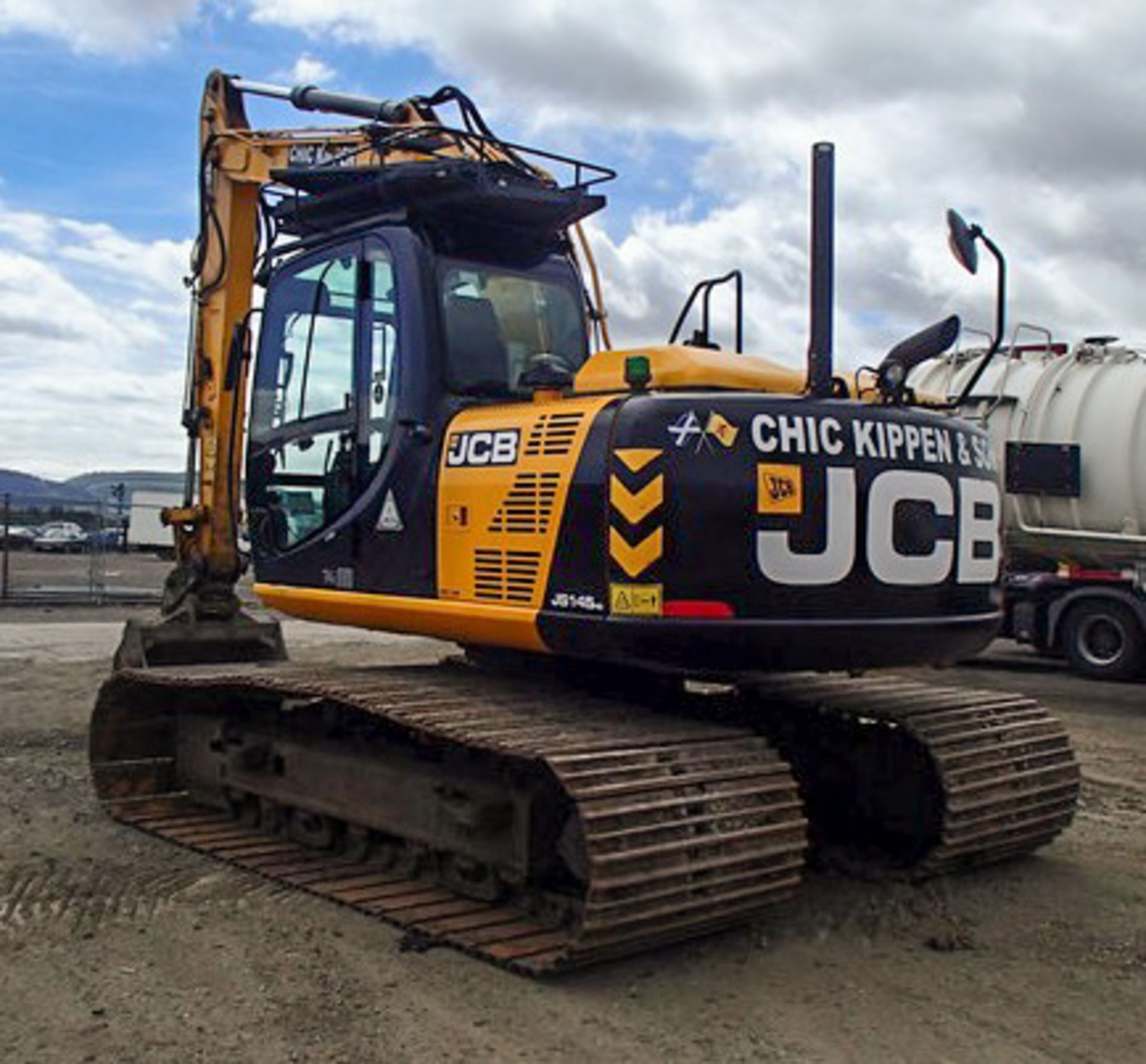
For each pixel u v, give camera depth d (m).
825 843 6.45
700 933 4.99
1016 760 5.98
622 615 4.91
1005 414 13.73
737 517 4.97
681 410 5.00
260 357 6.95
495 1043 4.18
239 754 6.84
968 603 5.59
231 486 7.98
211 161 8.07
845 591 5.16
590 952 4.57
